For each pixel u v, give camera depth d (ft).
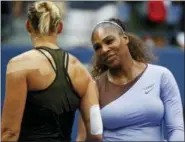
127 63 37.06
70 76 32.14
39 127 31.30
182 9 82.17
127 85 37.17
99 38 36.35
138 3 80.84
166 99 37.22
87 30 80.53
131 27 80.23
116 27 36.78
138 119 36.55
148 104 36.52
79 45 74.69
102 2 80.89
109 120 36.83
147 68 37.63
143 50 38.60
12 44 74.38
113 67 36.81
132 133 36.63
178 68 71.10
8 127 31.04
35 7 32.37
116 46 36.35
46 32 32.30
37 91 31.24
